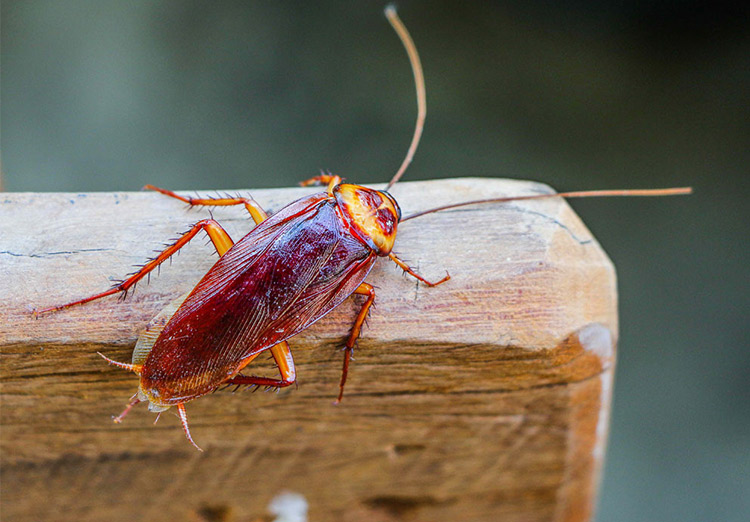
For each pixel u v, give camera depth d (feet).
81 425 0.96
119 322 0.94
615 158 1.78
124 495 0.99
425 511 1.01
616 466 1.53
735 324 1.61
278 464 0.99
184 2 2.05
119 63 2.03
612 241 1.73
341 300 0.95
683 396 1.58
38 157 1.93
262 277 0.95
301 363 0.95
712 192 1.72
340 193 0.97
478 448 0.98
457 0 1.99
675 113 1.82
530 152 1.83
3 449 0.97
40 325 0.94
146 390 0.94
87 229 0.96
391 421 0.97
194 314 0.94
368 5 2.02
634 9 1.88
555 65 1.92
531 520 1.01
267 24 2.04
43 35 2.03
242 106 1.99
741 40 1.79
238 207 0.98
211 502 1.00
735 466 1.50
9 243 0.95
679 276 1.67
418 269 0.95
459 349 0.95
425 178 1.86
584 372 0.96
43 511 0.99
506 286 0.95
